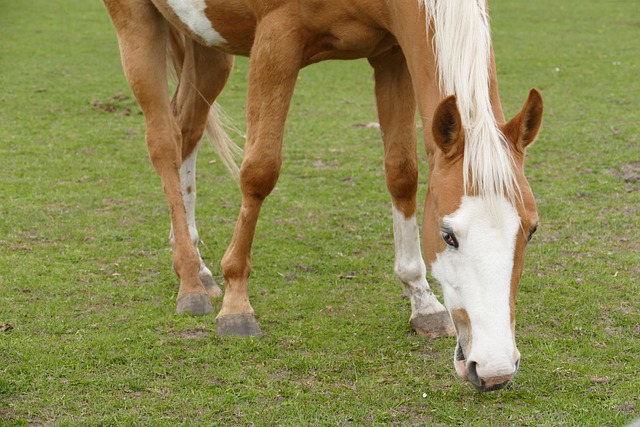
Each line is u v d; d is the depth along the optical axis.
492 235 2.98
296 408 3.56
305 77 13.02
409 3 3.63
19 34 16.78
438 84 3.54
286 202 6.86
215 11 4.56
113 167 7.90
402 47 3.79
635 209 6.44
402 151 4.35
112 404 3.60
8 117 9.85
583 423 3.38
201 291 4.79
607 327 4.38
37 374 3.87
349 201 6.91
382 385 3.77
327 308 4.74
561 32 17.30
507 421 3.43
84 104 10.70
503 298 2.97
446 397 3.64
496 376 2.93
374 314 4.65
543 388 3.70
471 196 3.03
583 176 7.34
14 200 6.78
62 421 3.44
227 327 4.38
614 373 3.83
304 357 4.05
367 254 5.70
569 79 12.20
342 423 3.44
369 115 10.26
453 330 4.33
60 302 4.80
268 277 5.27
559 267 5.30
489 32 3.44
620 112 9.92
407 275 4.46
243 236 4.46
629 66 13.12
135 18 4.90
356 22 4.00
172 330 4.44
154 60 4.95
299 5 4.06
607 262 5.35
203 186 7.39
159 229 6.20
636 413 3.45
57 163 7.98
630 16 19.59
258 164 4.28
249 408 3.57
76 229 6.14
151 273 5.34
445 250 3.18
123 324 4.50
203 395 3.68
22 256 5.55
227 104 11.02
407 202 4.41
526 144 3.17
